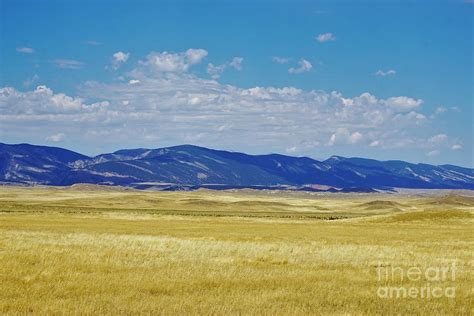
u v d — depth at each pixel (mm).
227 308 20922
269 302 22188
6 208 156625
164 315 19891
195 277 28031
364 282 27547
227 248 42000
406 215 100000
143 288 24828
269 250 41656
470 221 94500
